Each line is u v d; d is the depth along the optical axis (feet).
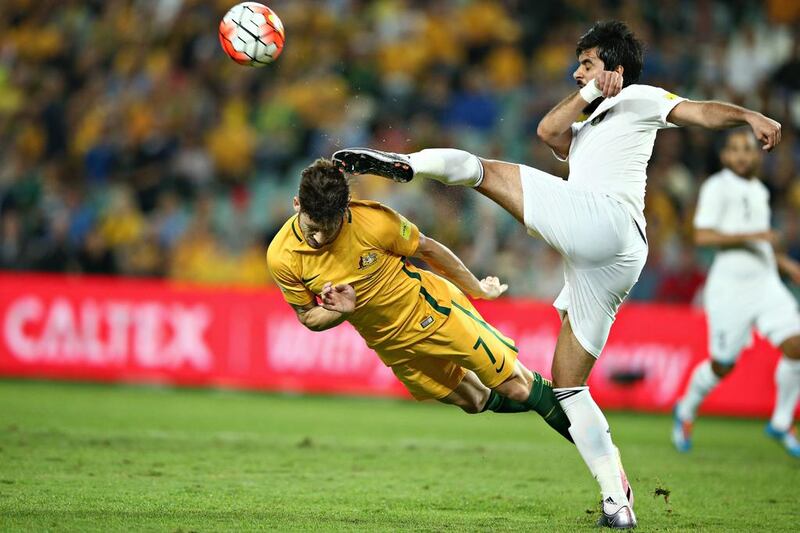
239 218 167.94
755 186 101.30
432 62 193.16
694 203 170.19
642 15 197.77
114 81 198.39
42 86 200.85
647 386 137.49
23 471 72.59
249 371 139.64
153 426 103.04
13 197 175.83
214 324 140.26
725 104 53.78
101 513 57.52
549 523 59.47
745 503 69.97
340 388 139.44
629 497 59.11
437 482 75.31
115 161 180.55
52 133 188.96
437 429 111.86
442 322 60.44
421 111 182.19
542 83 189.98
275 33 60.85
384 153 55.31
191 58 195.93
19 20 213.66
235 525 55.11
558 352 59.31
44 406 115.44
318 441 97.14
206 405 124.57
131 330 140.67
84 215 172.86
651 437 112.37
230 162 180.14
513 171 57.62
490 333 61.57
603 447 58.59
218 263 162.61
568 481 77.61
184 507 60.44
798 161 177.06
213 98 188.85
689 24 200.23
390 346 61.62
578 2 198.70
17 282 142.20
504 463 86.99
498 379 61.16
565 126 57.31
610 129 56.85
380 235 58.44
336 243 57.88
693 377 101.19
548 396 61.77
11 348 142.20
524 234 160.86
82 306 141.28
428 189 162.50
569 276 58.44
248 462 81.87
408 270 60.54
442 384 63.82
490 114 184.14
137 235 170.50
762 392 136.56
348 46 194.49
